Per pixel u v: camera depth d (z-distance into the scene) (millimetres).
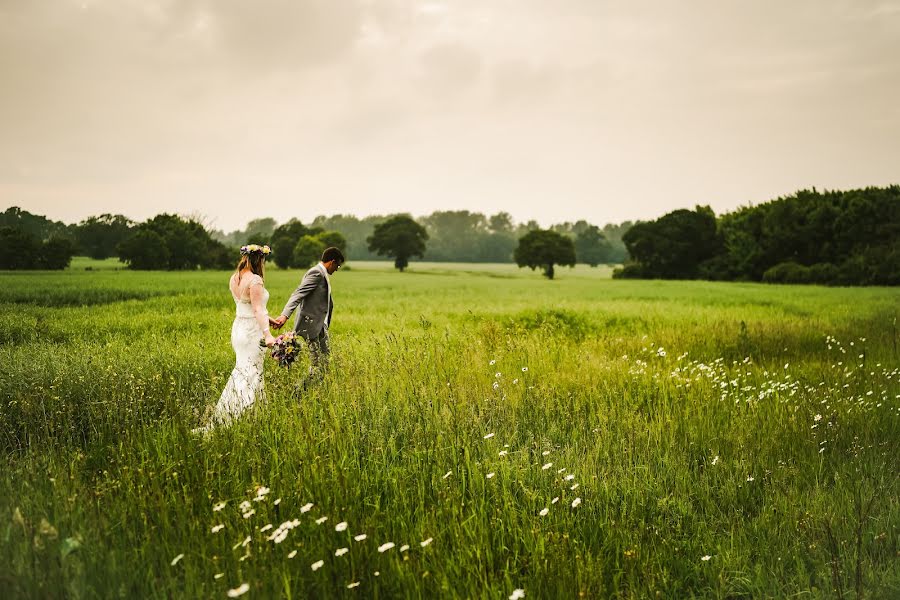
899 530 3818
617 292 37062
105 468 4695
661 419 5938
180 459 4504
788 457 5211
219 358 8312
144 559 3223
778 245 66688
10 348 8477
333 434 4746
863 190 64438
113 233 125688
